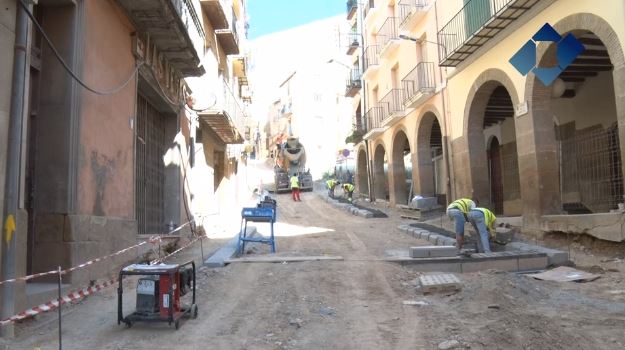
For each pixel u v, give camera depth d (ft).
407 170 108.17
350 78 108.06
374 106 93.50
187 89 50.06
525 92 40.34
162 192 45.03
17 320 18.07
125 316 19.74
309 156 183.01
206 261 32.14
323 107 187.32
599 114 45.21
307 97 188.44
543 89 39.34
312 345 16.97
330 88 187.93
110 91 28.96
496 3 42.75
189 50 39.40
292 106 196.13
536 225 39.14
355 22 114.32
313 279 26.81
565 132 50.98
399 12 74.13
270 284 26.04
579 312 20.12
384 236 48.57
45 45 24.45
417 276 27.96
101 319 20.02
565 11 35.35
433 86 61.41
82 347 16.79
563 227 35.83
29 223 23.48
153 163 42.52
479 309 20.49
